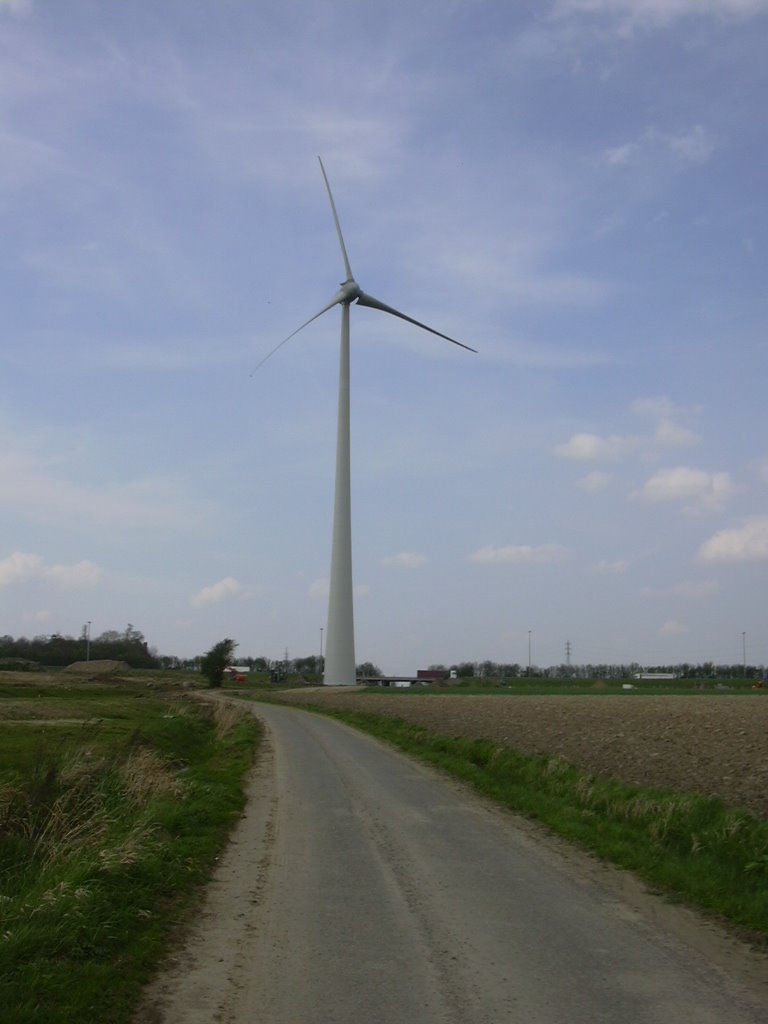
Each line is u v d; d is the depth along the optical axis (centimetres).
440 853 1365
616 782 1961
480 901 1072
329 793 2061
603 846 1374
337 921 985
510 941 909
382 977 800
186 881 1157
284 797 1995
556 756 2552
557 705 5581
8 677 8900
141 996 752
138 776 1889
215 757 3142
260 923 977
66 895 953
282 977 801
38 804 1617
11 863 1358
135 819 1477
